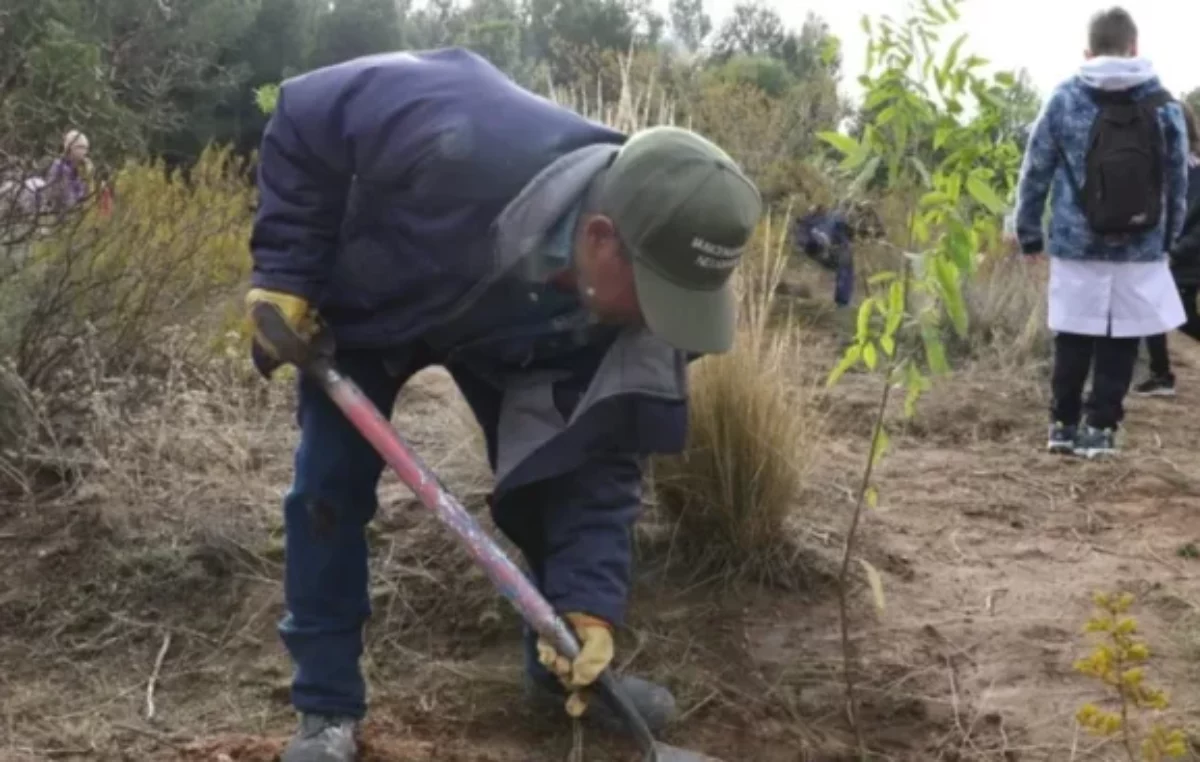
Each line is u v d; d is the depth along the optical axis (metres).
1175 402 7.69
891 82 2.94
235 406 5.30
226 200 8.03
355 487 3.00
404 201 2.75
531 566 3.30
